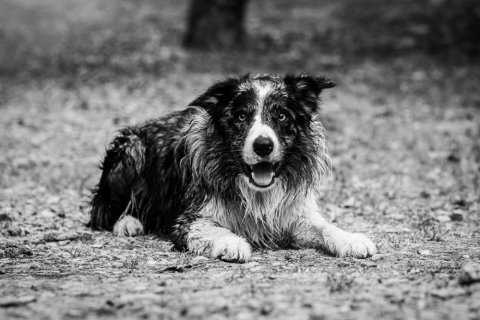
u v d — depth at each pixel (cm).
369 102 2055
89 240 876
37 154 1540
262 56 2709
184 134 882
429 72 2448
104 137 1683
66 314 508
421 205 1108
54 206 1105
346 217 1018
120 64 2638
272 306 517
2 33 3669
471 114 1883
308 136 830
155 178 937
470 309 499
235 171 810
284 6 3884
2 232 914
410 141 1605
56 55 2936
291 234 854
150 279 633
